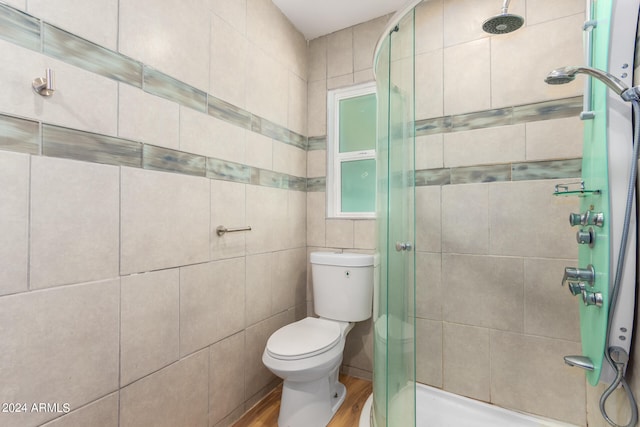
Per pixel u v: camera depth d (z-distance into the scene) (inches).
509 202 59.9
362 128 83.4
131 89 43.4
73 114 37.1
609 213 32.3
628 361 33.3
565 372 55.0
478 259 62.5
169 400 48.3
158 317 46.9
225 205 59.7
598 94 35.7
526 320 58.3
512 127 59.6
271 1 72.9
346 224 80.8
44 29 34.7
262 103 70.0
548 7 56.7
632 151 30.6
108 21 40.8
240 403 62.9
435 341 66.3
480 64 62.4
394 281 47.4
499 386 60.2
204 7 55.4
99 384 39.3
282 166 76.8
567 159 55.3
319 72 85.7
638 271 31.2
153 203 46.3
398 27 46.2
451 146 65.1
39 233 34.1
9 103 32.0
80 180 37.7
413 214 49.5
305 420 57.3
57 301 35.4
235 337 61.8
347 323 69.8
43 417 34.1
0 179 31.4
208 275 55.8
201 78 54.7
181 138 50.9
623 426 35.1
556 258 56.0
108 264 40.5
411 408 48.0
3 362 31.4
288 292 78.5
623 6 31.7
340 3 73.2
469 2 63.2
